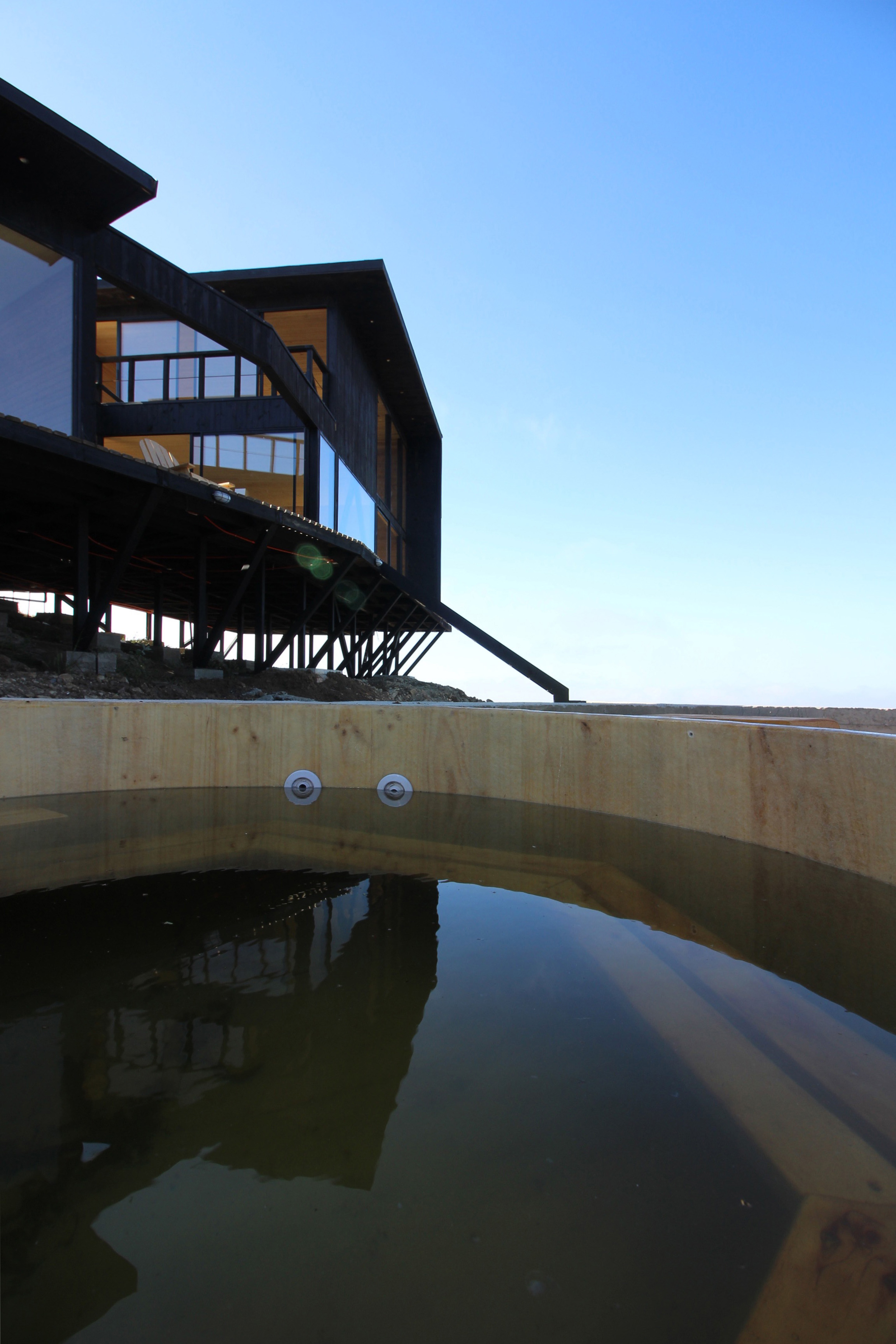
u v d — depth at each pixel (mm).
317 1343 851
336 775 5410
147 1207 1078
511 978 2008
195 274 21000
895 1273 981
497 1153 1221
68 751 4809
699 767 4051
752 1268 988
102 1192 1104
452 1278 965
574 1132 1282
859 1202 1125
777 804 3574
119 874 3023
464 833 3932
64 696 8633
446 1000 1853
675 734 4203
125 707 5012
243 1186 1129
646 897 2822
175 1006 1786
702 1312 910
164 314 19859
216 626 13391
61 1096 1363
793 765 3494
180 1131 1264
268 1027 1682
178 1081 1428
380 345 25516
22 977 1969
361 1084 1430
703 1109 1378
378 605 25203
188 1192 1114
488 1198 1112
